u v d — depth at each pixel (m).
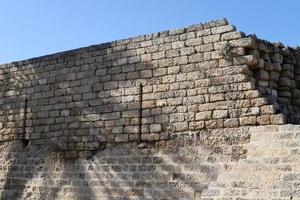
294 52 17.39
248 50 15.88
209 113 16.17
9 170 21.73
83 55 19.80
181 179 16.42
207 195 14.98
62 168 19.81
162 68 17.45
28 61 21.84
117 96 18.52
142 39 18.09
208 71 16.36
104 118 18.80
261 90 15.80
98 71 19.22
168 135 16.98
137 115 17.84
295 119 15.81
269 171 14.23
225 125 15.77
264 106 15.09
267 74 16.20
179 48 17.12
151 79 17.69
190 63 16.80
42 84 21.14
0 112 22.61
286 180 13.73
